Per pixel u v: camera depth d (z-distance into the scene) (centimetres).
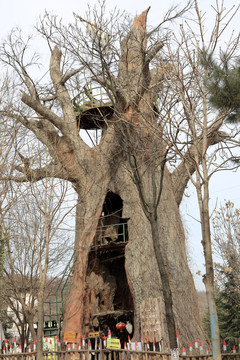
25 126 2009
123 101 1675
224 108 1050
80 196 2108
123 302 2192
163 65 1288
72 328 1856
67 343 1817
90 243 1969
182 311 1789
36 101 1983
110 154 2097
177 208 2080
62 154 2077
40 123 2102
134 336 1744
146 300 1702
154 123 1422
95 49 1605
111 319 2078
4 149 1777
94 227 1998
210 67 1091
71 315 1886
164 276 1230
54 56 2322
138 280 1827
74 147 2092
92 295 1995
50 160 1802
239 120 1031
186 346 1672
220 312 3272
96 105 2100
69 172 2077
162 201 2002
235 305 3116
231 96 1010
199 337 1766
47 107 2162
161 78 1697
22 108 1989
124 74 1736
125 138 1408
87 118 2284
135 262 1867
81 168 2088
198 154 1217
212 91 1039
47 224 1530
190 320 1798
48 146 1994
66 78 2181
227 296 3164
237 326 3170
